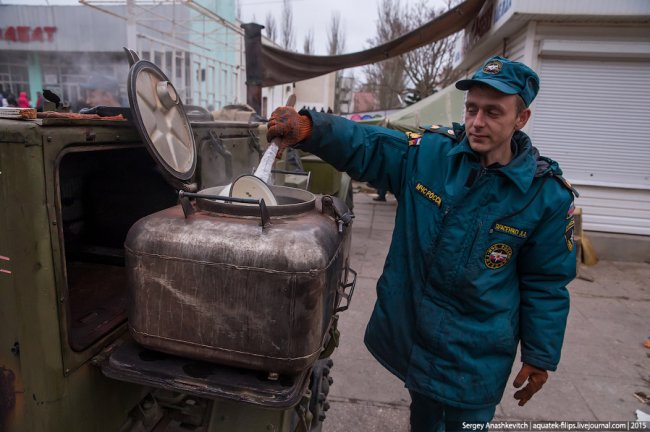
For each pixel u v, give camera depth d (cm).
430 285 172
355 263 600
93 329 146
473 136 155
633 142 618
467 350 169
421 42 860
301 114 171
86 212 213
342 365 345
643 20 573
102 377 144
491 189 159
